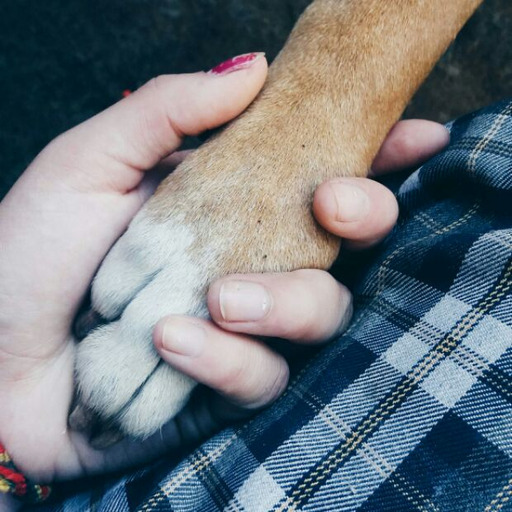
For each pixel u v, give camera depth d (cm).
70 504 30
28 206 31
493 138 30
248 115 29
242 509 26
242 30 44
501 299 27
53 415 31
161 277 27
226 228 28
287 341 30
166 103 30
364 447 26
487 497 24
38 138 45
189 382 27
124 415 27
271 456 27
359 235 29
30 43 43
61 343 32
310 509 25
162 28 44
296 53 30
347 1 30
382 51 29
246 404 29
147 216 28
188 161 29
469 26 45
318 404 27
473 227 30
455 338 27
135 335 27
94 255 32
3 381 31
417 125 33
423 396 26
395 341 28
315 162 29
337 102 29
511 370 26
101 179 31
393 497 25
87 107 45
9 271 31
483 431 25
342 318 30
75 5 43
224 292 26
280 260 28
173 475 27
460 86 46
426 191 32
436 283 28
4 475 30
